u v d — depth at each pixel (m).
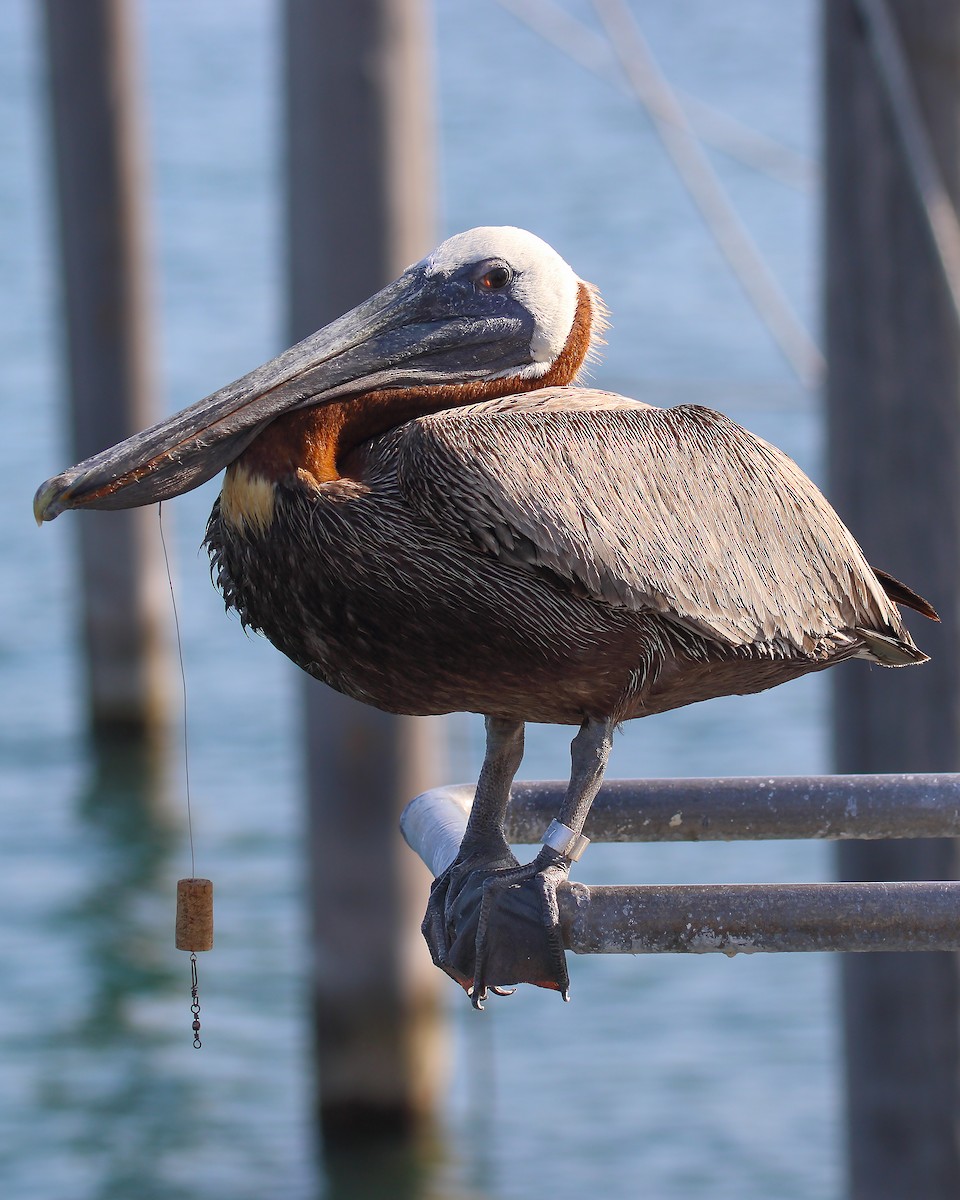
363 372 5.50
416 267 5.66
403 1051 14.48
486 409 5.37
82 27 22.42
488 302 5.61
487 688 5.23
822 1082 14.17
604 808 5.85
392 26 13.28
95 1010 15.71
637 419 5.30
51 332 37.12
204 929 5.34
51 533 27.89
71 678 24.02
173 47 80.88
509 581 5.06
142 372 23.28
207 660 23.66
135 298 23.12
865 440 10.18
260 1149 13.97
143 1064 14.91
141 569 23.03
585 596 5.05
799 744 20.11
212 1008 15.67
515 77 72.00
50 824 19.86
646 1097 14.10
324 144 13.30
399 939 14.48
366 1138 14.30
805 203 47.28
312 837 14.62
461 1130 14.08
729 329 36.09
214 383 32.94
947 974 10.60
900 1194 10.73
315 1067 14.59
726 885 4.86
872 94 10.02
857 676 10.33
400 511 5.12
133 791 20.84
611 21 17.06
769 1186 12.95
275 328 36.69
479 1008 4.98
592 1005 15.38
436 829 5.73
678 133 16.75
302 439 5.33
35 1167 13.54
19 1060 14.95
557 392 5.52
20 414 32.22
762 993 15.45
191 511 27.06
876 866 10.38
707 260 41.94
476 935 4.96
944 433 10.08
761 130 56.84
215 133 59.94
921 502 10.11
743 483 5.31
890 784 5.83
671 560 5.08
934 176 9.96
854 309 10.16
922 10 9.93
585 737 5.21
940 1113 10.64
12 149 57.94
